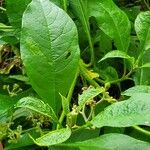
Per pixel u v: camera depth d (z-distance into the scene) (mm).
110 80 579
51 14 496
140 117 409
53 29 494
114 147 419
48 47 494
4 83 613
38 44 493
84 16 585
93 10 579
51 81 498
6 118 535
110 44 598
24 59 491
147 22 552
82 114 484
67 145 448
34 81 497
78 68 521
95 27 640
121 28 573
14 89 568
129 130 514
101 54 615
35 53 493
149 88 486
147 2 719
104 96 524
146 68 565
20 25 585
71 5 607
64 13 497
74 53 498
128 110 419
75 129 469
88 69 602
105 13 574
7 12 581
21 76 595
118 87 597
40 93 501
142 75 563
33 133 513
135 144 413
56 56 495
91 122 431
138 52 582
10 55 653
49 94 501
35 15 494
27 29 491
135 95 427
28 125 557
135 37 620
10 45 643
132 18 668
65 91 504
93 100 534
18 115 540
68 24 496
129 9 698
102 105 536
